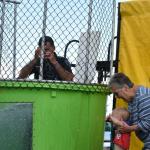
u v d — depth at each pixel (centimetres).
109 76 1440
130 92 1191
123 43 1481
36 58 1305
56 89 1273
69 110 1301
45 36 1297
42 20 1280
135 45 1450
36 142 1257
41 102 1260
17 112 1238
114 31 1443
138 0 1447
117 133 1335
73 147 1314
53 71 1326
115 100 1473
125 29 1478
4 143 1223
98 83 1392
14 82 1230
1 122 1223
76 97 1312
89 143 1352
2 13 1301
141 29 1436
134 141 1410
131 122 1224
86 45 1347
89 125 1348
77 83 1307
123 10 1485
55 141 1282
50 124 1273
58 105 1280
